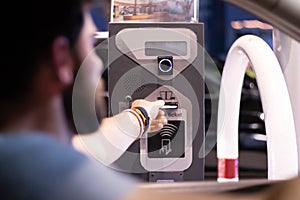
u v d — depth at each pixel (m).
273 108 1.39
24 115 0.57
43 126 0.58
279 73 1.43
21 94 0.56
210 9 4.21
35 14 0.54
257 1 0.76
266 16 0.78
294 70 1.57
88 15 0.59
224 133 1.62
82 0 0.57
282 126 1.38
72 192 0.53
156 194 0.55
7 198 0.52
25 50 0.55
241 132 3.23
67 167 0.54
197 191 0.57
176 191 0.57
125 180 0.56
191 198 0.55
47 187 0.53
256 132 3.21
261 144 3.16
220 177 1.67
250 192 0.56
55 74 0.57
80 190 0.53
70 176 0.54
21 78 0.55
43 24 0.54
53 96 0.58
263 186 0.57
